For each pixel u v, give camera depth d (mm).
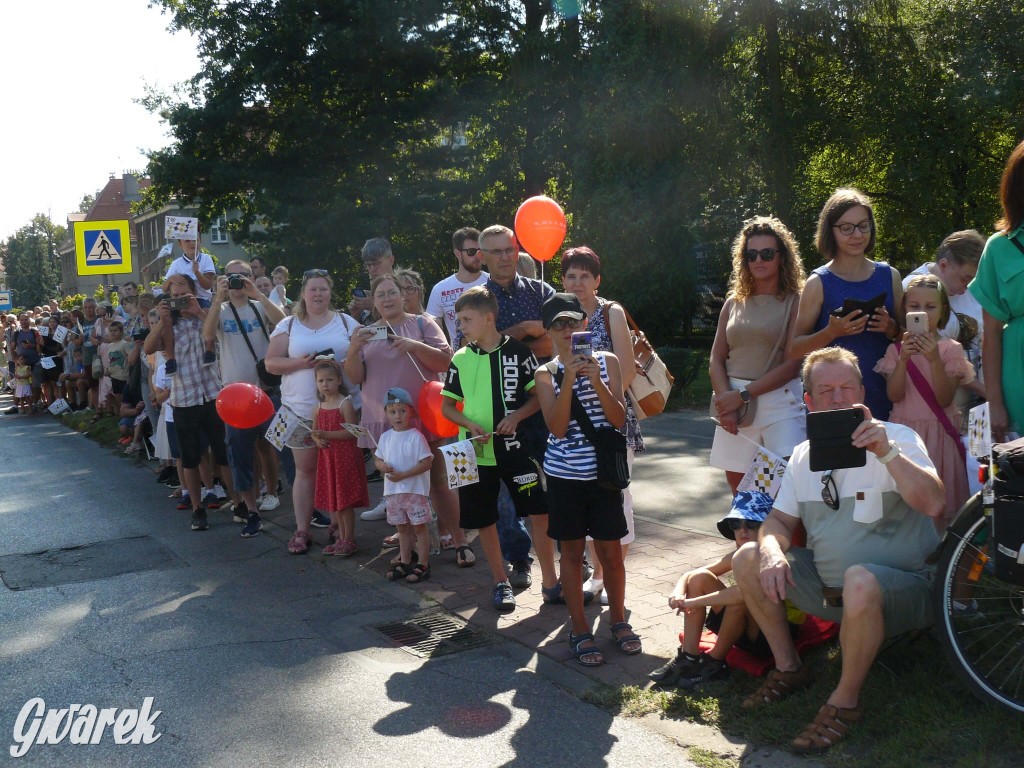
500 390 5020
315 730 3623
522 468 4992
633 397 4852
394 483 5672
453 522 5992
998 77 18438
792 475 3670
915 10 19688
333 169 24141
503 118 24828
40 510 8359
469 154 25641
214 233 46781
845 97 19422
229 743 3537
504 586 5117
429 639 4664
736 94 18766
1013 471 2982
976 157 19766
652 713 3617
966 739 3047
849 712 3254
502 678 4094
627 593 5074
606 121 18891
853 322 3926
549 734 3504
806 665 3635
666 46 18594
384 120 23219
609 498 4230
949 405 3947
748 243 4430
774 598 3447
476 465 4961
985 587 3318
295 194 23281
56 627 5023
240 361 7234
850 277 4180
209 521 7605
